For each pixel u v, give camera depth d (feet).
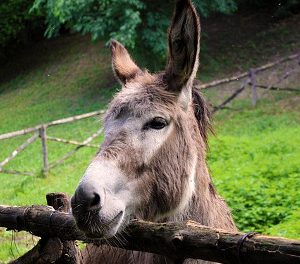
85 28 62.85
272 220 25.25
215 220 12.62
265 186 29.86
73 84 73.97
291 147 39.63
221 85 63.57
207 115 12.85
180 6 10.96
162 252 10.15
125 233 10.57
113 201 10.07
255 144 41.39
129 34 59.11
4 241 27.37
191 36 11.00
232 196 28.22
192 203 11.99
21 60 88.07
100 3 62.34
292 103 55.77
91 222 9.78
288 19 75.77
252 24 76.13
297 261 8.16
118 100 11.21
